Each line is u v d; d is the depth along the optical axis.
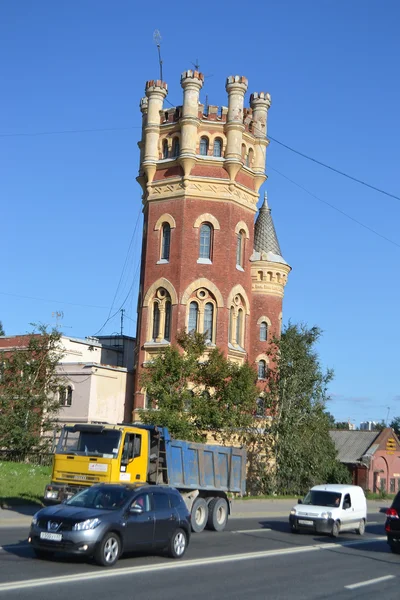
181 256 45.94
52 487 22.38
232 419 37.28
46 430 43.69
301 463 44.47
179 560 17.44
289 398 44.50
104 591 12.77
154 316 46.66
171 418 34.72
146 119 49.09
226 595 13.38
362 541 25.53
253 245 50.50
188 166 46.41
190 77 46.91
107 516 15.63
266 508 37.69
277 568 17.45
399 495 22.94
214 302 45.91
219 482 26.70
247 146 48.81
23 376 43.97
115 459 22.00
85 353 54.16
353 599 13.99
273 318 50.78
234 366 38.25
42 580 13.32
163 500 17.69
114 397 48.06
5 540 18.45
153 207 47.78
